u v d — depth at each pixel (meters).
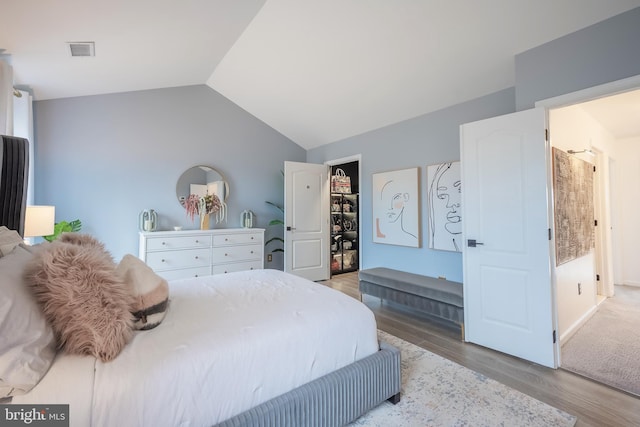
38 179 3.27
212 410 1.14
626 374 2.08
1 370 0.86
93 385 0.98
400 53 2.83
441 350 2.49
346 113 4.08
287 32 2.97
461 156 2.67
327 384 1.43
